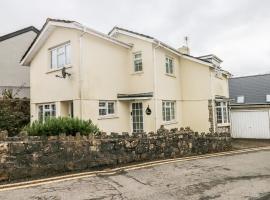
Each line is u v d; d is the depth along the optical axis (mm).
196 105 18906
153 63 16203
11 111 15930
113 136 9727
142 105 16516
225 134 15625
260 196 6555
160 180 7855
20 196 6172
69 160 8422
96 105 14594
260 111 23172
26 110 17203
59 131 9406
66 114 15219
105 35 15086
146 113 16250
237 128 24016
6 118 14953
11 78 22031
